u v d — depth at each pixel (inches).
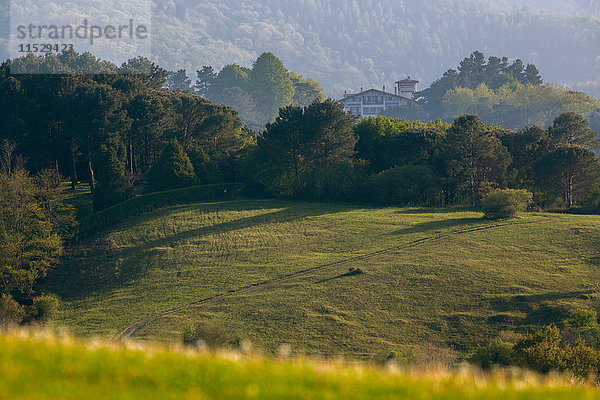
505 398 759.1
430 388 772.0
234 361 818.8
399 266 6245.1
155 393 656.4
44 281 6540.4
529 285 5625.0
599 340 4173.2
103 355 781.9
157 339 4849.9
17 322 5246.1
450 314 5167.3
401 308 5319.9
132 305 5831.7
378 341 4758.9
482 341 4736.7
